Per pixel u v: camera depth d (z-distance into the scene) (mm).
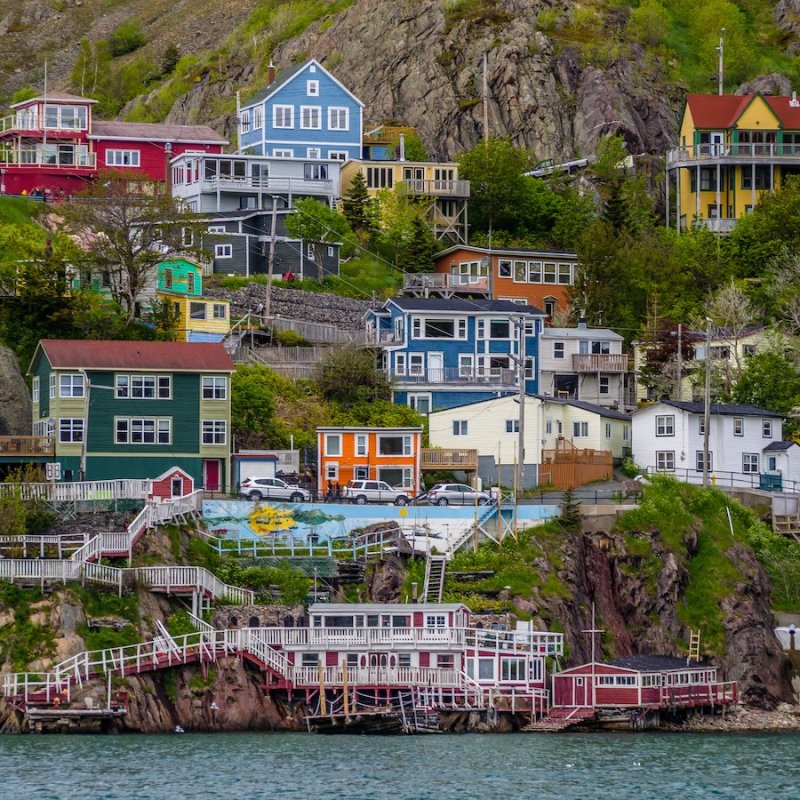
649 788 196125
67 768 197875
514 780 198000
